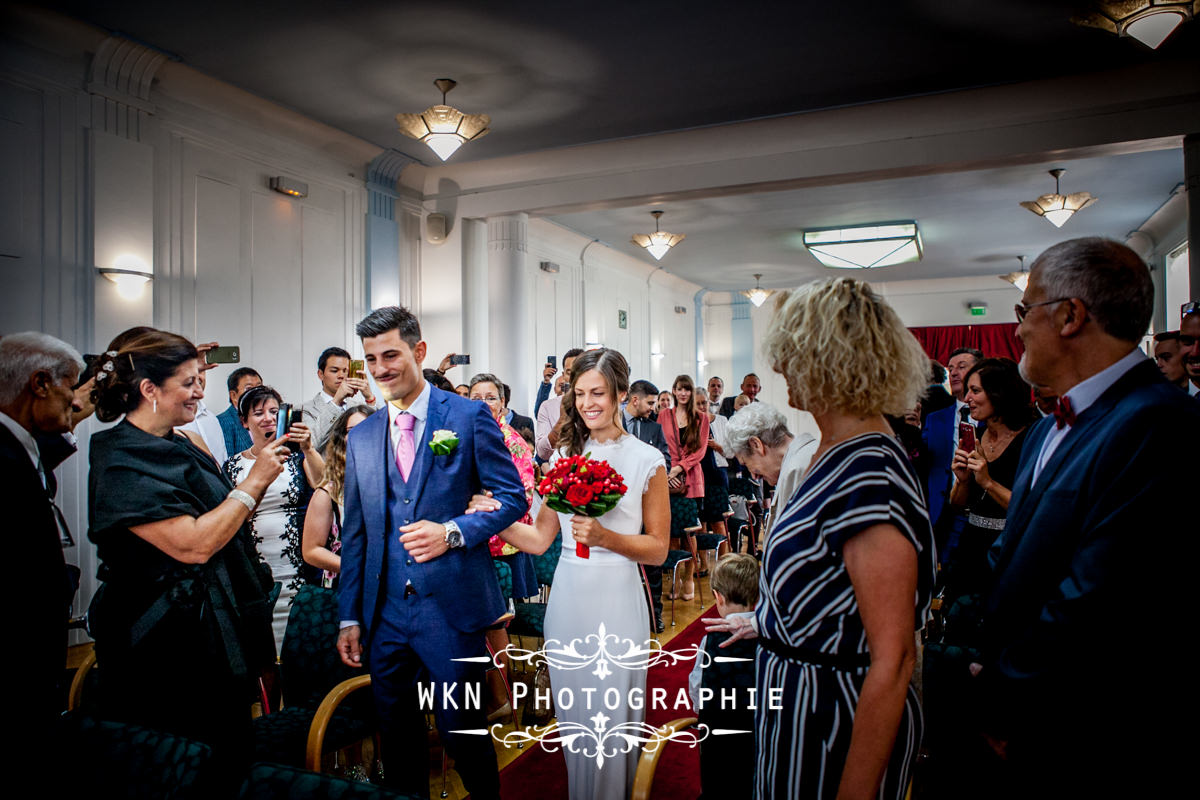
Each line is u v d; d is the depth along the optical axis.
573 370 2.45
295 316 6.86
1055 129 6.29
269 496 3.25
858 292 1.29
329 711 2.22
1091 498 1.33
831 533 1.22
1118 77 6.05
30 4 4.66
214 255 6.09
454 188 8.38
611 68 5.80
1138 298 1.37
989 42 5.47
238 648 2.00
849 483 1.21
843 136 6.89
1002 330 14.88
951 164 6.66
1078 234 11.23
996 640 1.49
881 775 1.15
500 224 8.30
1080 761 1.26
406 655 2.23
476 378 4.94
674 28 5.17
